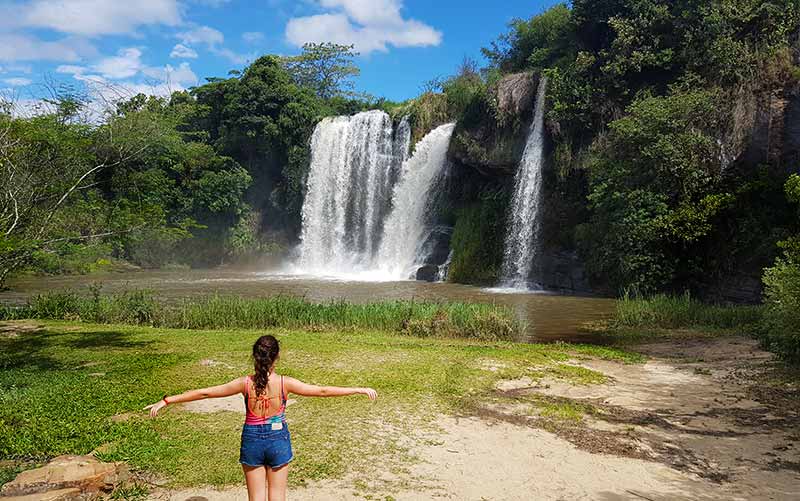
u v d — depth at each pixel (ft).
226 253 168.55
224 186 164.66
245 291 95.66
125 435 24.54
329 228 153.58
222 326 57.77
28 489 18.53
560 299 86.17
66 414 27.17
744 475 23.12
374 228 144.97
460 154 119.85
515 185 111.04
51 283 110.42
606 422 29.35
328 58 227.40
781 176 75.92
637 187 82.94
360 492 20.33
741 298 75.31
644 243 80.23
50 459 22.09
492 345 49.55
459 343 50.39
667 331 59.52
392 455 23.77
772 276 44.83
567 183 102.42
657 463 24.13
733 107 81.20
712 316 62.28
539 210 106.01
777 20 85.10
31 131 38.81
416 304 61.62
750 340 52.85
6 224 38.37
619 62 93.91
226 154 173.27
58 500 17.94
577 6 105.60
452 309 57.21
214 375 35.55
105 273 137.08
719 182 79.20
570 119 99.60
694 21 90.58
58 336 50.31
